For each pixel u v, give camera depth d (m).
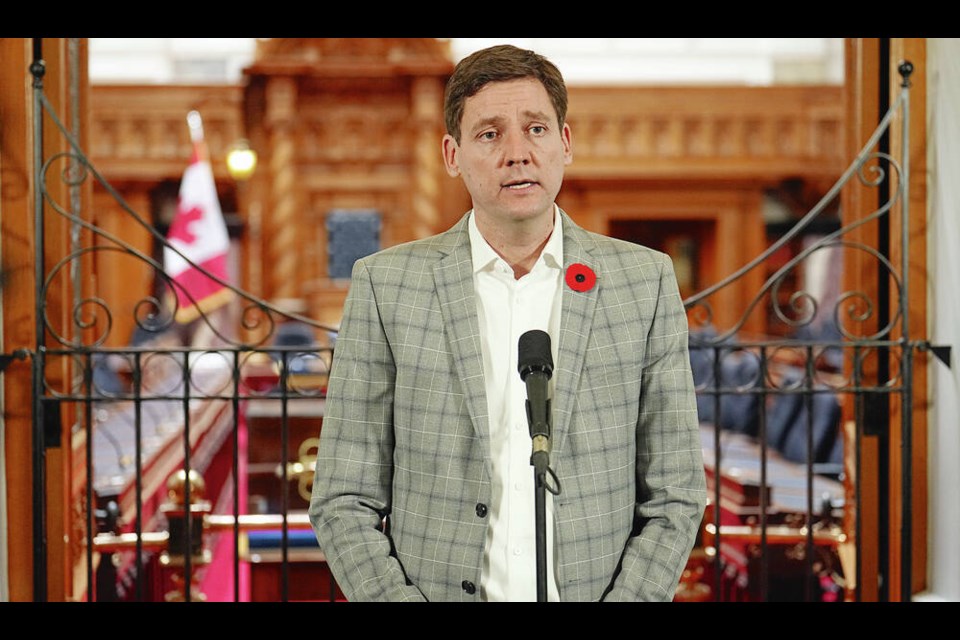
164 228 33.34
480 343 5.48
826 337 24.28
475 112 5.34
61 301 9.29
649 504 5.54
